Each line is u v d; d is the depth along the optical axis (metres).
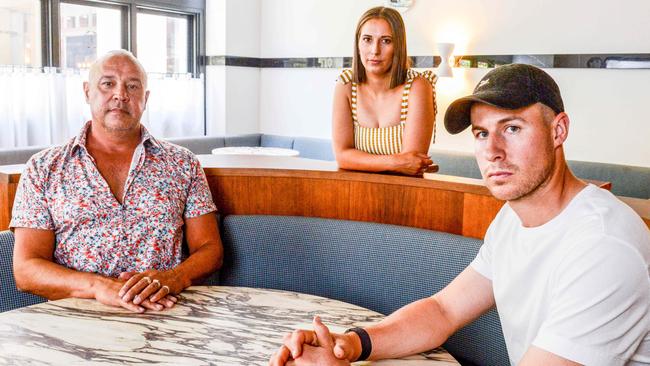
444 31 5.43
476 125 1.26
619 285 1.09
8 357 1.40
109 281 1.89
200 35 6.64
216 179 2.60
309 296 1.92
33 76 5.34
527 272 1.31
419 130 2.43
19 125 5.30
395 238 2.21
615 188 4.45
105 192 2.17
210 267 2.24
